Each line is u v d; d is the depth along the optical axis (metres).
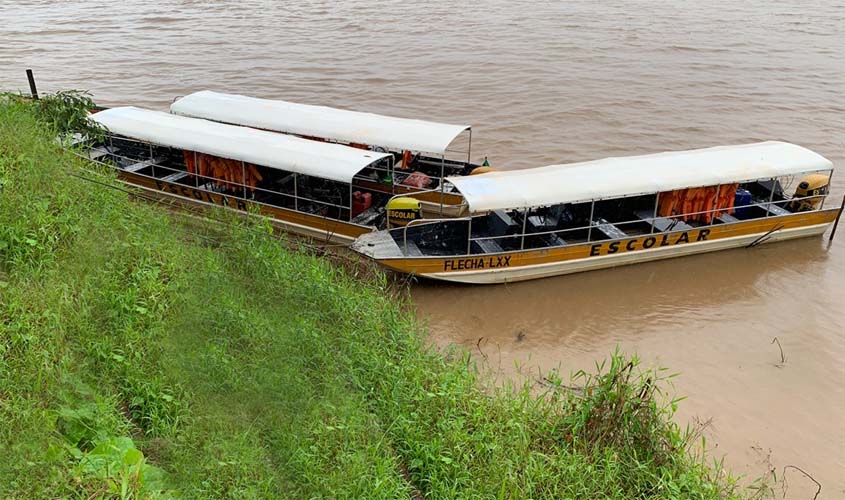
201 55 32.88
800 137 23.55
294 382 8.77
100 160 17.78
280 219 16.11
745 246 16.88
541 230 16.09
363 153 16.00
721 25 39.44
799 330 13.79
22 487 5.65
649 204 16.75
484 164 19.02
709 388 11.95
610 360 12.75
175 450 7.02
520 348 13.12
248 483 6.89
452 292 14.93
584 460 8.58
